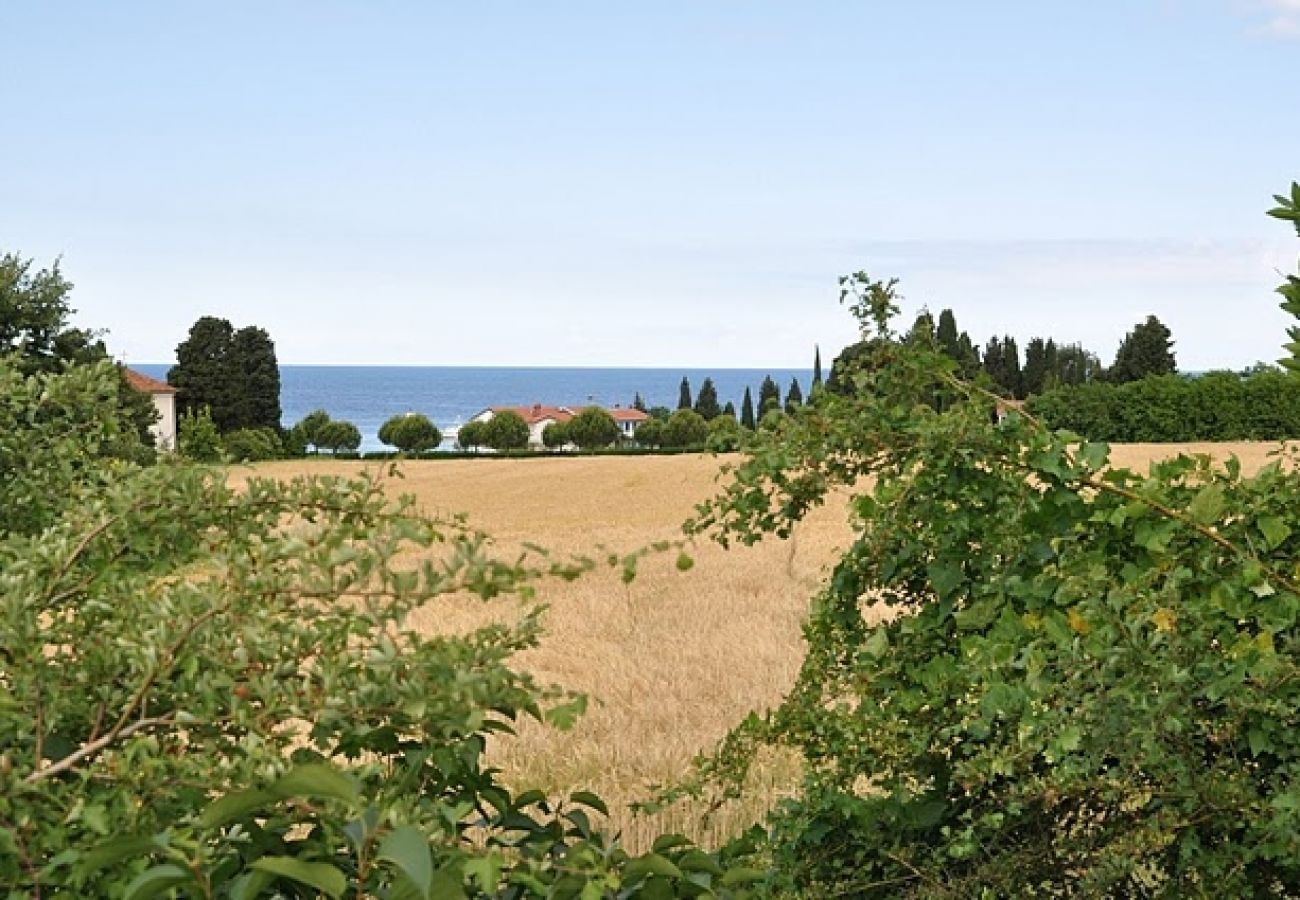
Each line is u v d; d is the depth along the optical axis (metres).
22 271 33.91
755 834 2.95
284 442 87.94
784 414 2.90
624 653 12.27
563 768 7.50
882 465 2.91
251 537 1.93
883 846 2.85
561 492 42.34
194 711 1.65
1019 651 2.69
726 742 3.20
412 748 1.98
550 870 1.84
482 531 1.75
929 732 2.88
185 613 1.63
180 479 1.93
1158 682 2.40
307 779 1.44
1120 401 44.69
